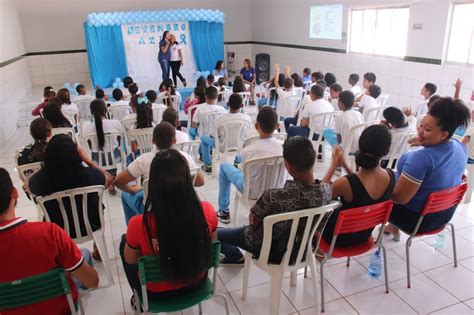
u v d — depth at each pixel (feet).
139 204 8.36
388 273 7.95
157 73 31.55
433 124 6.90
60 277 4.74
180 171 4.67
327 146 16.56
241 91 19.58
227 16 37.06
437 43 17.69
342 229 6.48
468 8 16.21
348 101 11.96
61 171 6.74
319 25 27.04
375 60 21.95
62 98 17.28
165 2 34.88
